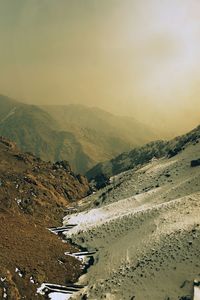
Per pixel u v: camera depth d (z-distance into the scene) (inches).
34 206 4387.3
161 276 2588.6
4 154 5920.3
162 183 4611.2
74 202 5442.9
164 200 4005.9
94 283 2787.9
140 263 2787.9
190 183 4101.9
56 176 5989.2
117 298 2539.4
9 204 3909.9
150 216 3545.8
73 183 6166.3
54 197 5059.1
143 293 2509.8
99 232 3705.7
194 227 2928.2
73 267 3132.4
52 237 3651.6
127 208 4195.4
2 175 4894.2
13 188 4611.2
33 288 2642.7
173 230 3011.8
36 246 3243.1
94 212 4372.5
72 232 3878.0
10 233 3272.6
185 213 3282.5
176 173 4709.6
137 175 5344.5
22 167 5634.8
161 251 2807.6
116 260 3004.4
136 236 3282.5
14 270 2701.8
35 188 4911.4
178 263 2630.4
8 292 2429.9
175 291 2431.1
